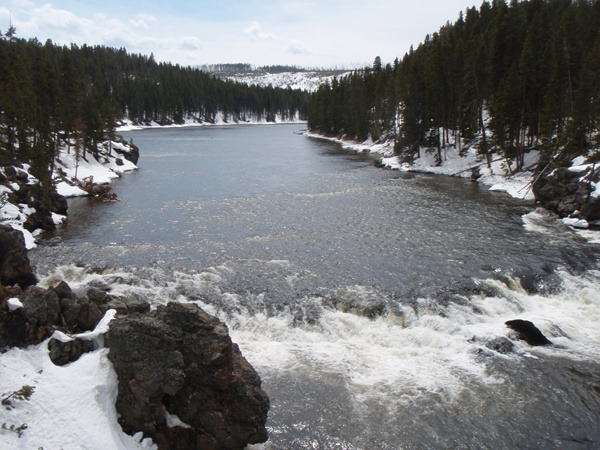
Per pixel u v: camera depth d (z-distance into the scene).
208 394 9.77
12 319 10.63
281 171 60.00
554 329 16.39
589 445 10.73
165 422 9.88
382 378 13.37
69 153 55.69
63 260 23.56
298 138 128.75
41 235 28.98
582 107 39.31
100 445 8.88
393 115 82.88
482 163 55.47
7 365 9.93
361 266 22.50
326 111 133.12
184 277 20.86
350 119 113.94
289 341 15.92
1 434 8.48
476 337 15.73
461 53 62.47
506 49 59.81
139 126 173.50
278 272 21.55
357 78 121.19
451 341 15.77
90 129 58.91
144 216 34.34
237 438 9.84
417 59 65.81
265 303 18.17
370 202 39.16
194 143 108.62
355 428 11.18
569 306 18.88
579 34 60.41
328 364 14.13
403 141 67.06
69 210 36.75
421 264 22.81
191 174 57.59
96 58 194.50
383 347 15.45
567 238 27.66
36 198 31.78
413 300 18.50
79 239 28.00
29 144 41.25
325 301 18.30
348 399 12.30
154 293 19.06
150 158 76.31
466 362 14.33
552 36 57.38
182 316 10.27
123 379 10.01
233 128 187.00
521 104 47.91
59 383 9.74
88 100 62.59
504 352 14.80
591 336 16.19
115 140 69.12
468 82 58.00
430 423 11.39
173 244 26.59
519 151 49.41
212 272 21.55
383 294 18.97
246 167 64.31
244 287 19.66
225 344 9.70
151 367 9.74
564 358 14.58
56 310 11.73
